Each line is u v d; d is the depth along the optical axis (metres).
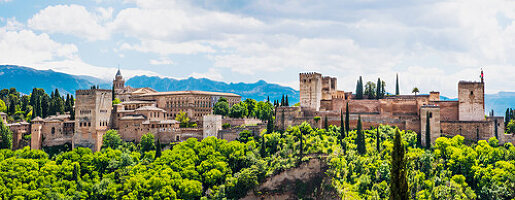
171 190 194.25
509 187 184.00
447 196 185.00
